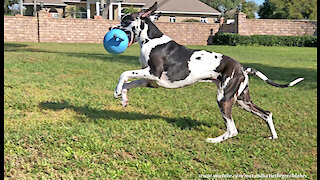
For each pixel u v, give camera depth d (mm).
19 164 4719
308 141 6125
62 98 8555
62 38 33000
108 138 5781
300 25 38625
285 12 61906
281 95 9977
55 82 10539
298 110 8398
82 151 5156
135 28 5820
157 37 5812
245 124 7016
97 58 17703
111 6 42125
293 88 11156
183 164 4969
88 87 10031
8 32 31547
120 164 4863
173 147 5578
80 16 46438
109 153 5207
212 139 5879
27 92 9047
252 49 29781
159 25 34969
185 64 5652
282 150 5660
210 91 10133
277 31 38562
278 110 8359
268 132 6543
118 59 17516
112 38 5898
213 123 7004
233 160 5176
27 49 22766
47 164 4715
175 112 7758
